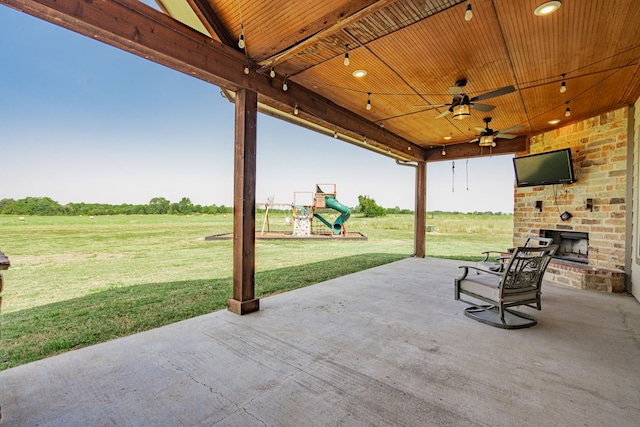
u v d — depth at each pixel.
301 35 2.87
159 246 10.51
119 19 2.25
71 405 1.68
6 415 1.58
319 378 1.99
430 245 11.07
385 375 2.03
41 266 6.90
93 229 14.53
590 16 2.53
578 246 5.27
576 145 5.12
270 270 6.17
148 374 2.02
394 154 6.83
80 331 2.87
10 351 2.44
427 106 4.83
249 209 3.39
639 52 3.08
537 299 3.19
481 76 3.73
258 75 3.49
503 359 2.27
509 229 13.15
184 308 3.62
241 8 2.77
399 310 3.45
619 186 4.45
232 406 1.68
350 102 4.69
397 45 3.08
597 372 2.08
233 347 2.46
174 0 2.93
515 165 5.73
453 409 1.66
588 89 3.97
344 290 4.36
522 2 2.39
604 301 3.86
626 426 1.52
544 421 1.56
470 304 3.57
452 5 2.46
